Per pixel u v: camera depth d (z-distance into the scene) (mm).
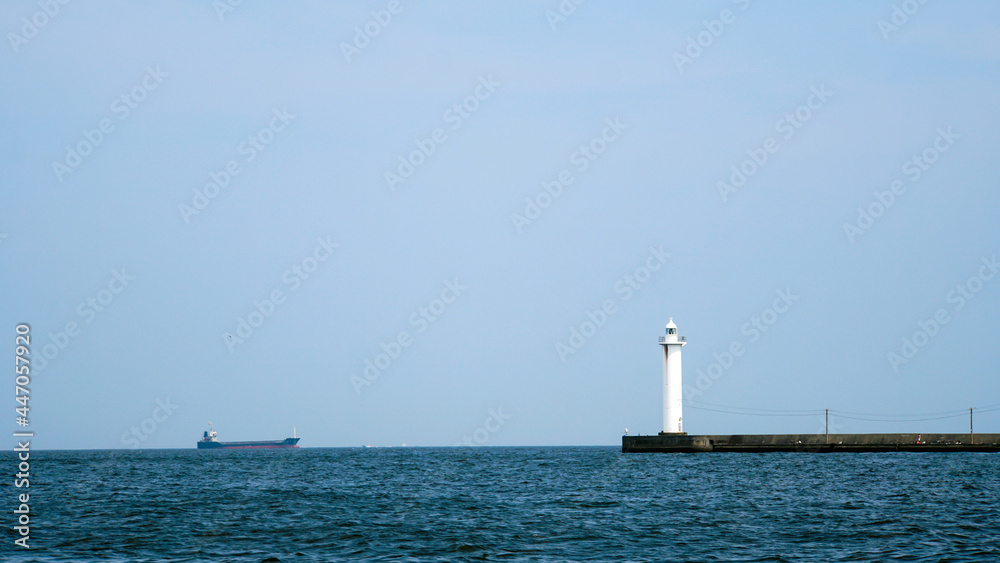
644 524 43469
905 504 51188
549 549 36406
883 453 115750
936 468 85000
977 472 78875
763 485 65812
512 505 52781
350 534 40406
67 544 37875
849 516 45812
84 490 68375
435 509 50719
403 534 40344
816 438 116562
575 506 51875
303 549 36562
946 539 37938
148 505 54031
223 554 35469
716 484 67250
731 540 38375
